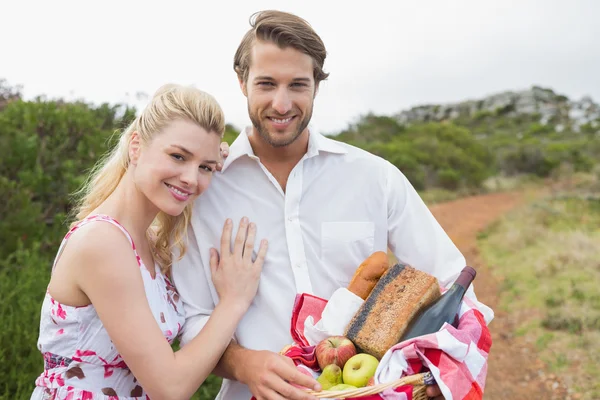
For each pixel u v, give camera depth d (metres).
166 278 2.34
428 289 2.14
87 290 1.93
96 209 2.09
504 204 18.66
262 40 2.18
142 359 1.93
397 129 25.62
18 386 3.18
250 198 2.41
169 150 1.99
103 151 5.35
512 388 5.86
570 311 7.26
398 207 2.54
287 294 2.39
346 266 2.46
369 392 1.79
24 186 4.87
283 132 2.25
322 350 2.05
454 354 1.98
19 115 5.44
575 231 11.74
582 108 63.12
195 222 2.40
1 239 4.49
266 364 2.01
